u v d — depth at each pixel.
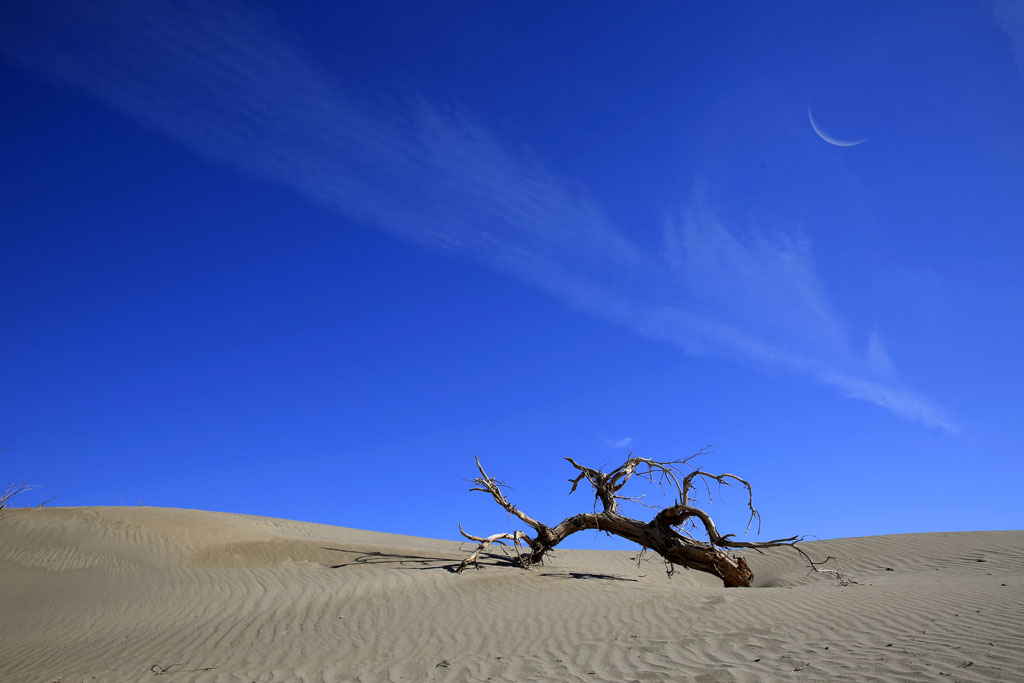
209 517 26.42
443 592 16.42
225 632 14.12
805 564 23.75
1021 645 7.93
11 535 22.52
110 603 17.36
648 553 27.84
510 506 20.42
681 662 9.05
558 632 12.23
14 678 11.05
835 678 7.41
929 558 22.03
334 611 15.27
